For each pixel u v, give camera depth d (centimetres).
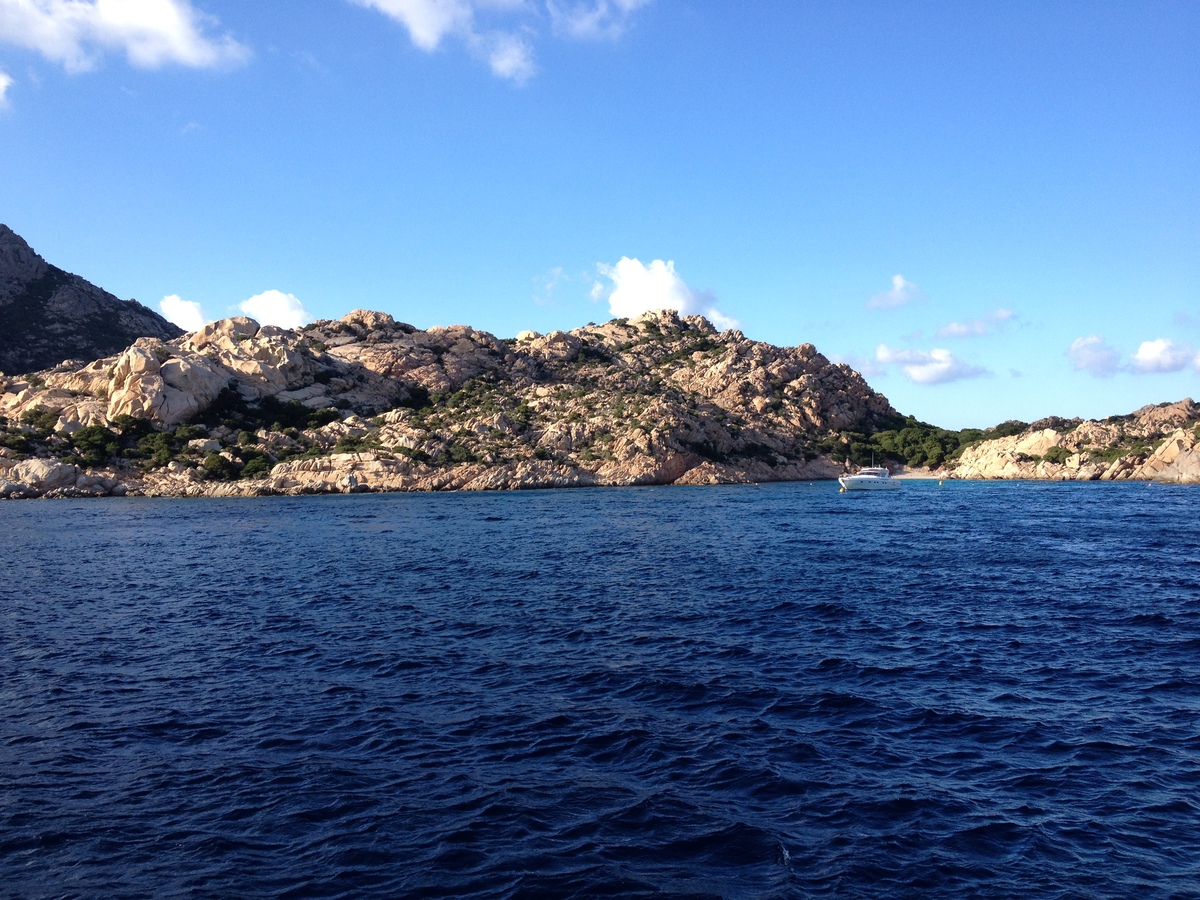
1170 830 1302
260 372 15062
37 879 1155
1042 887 1141
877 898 1110
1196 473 14675
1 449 12006
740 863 1204
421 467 13588
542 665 2312
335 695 2031
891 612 3062
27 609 3247
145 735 1750
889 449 18850
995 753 1630
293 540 5978
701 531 6475
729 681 2141
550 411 16688
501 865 1196
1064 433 17538
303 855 1227
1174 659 2331
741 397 18688
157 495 12112
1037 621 2880
